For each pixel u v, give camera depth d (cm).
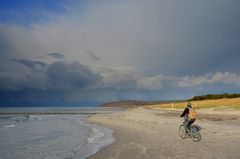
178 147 1831
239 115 4412
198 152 1619
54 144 2686
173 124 3503
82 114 11344
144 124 3872
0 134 3869
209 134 2328
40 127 4988
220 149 1669
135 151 1823
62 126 5078
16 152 2269
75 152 2055
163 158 1525
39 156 2017
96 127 4319
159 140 2227
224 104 6938
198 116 4412
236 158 1424
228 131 2448
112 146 2186
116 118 5909
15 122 6706
